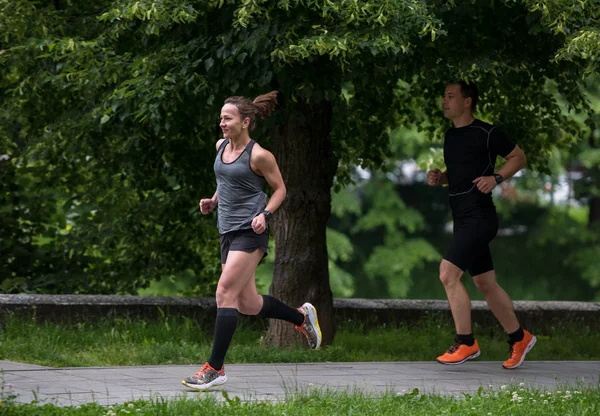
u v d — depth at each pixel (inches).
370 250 3535.9
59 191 1352.1
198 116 957.8
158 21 845.8
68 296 1055.6
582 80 1043.3
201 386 692.7
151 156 1134.4
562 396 653.9
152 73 932.6
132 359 857.5
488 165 878.4
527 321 1274.6
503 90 1143.6
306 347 979.9
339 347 944.9
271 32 840.9
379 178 3344.0
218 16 907.4
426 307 1242.6
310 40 784.9
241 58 854.5
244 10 791.1
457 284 880.9
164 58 922.7
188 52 904.9
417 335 1147.3
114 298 1074.1
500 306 886.4
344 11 792.3
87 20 1093.8
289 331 986.7
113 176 1327.5
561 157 2861.7
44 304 1027.3
